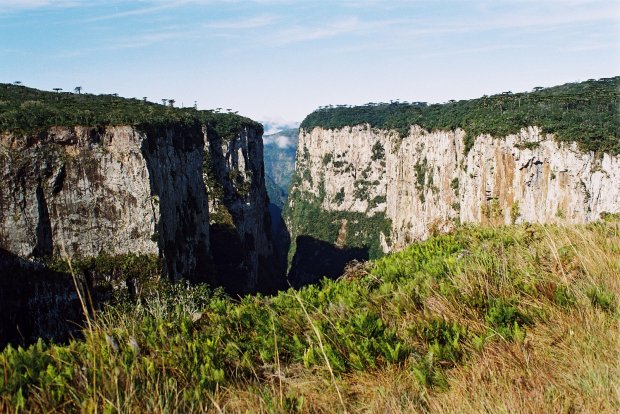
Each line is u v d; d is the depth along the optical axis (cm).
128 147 7019
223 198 13338
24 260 6406
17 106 7662
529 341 552
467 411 429
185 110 14262
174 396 487
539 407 415
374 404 468
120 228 6969
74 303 6550
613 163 7994
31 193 6500
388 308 712
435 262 852
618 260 707
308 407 490
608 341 501
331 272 19288
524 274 715
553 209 8831
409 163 15962
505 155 9888
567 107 10669
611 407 399
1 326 6081
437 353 548
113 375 490
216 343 615
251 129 16100
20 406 453
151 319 699
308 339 604
